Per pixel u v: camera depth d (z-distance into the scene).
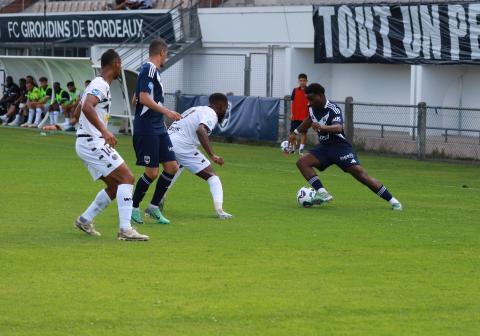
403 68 74.00
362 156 61.56
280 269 22.17
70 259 22.83
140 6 89.06
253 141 69.25
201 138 30.17
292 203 35.12
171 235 26.88
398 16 67.88
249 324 17.28
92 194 36.19
